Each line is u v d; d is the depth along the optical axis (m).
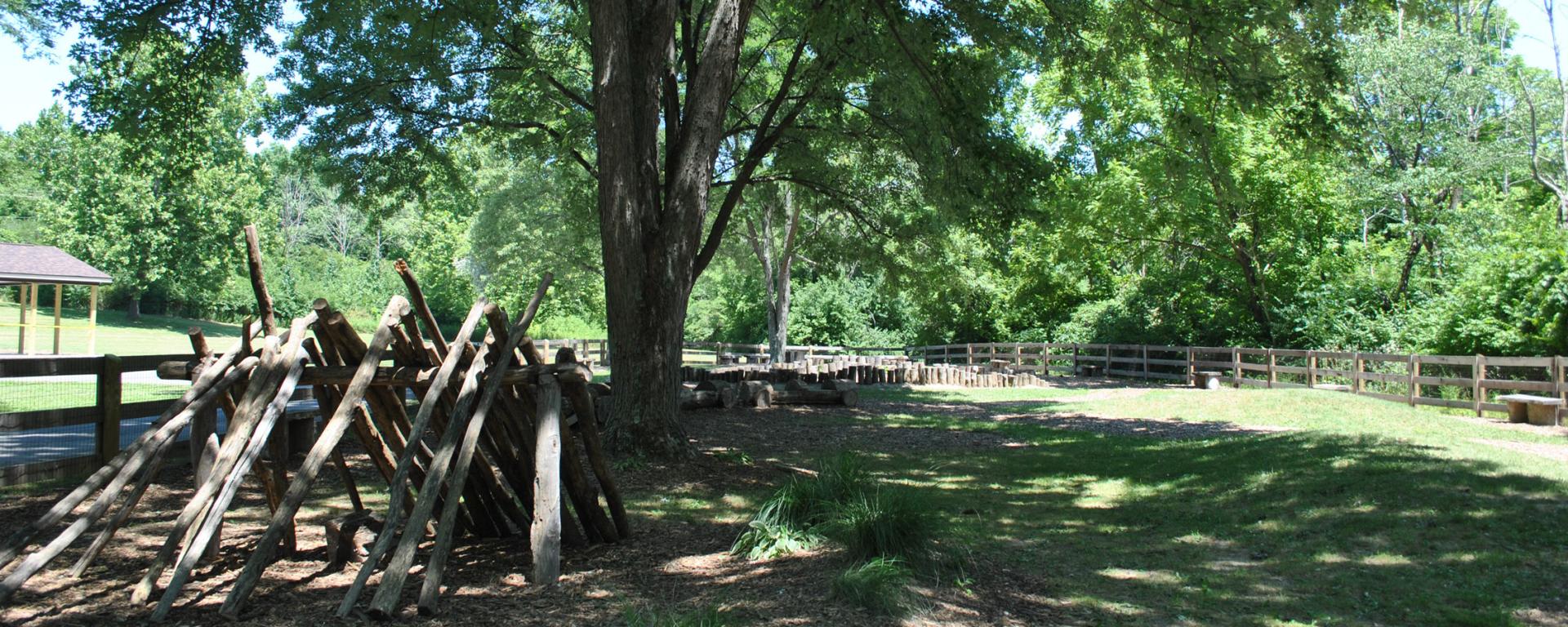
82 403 13.95
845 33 11.02
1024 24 11.73
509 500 5.84
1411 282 23.53
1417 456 8.30
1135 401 17.64
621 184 8.94
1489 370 16.64
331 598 4.56
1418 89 22.81
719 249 31.00
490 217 33.34
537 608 4.50
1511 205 23.67
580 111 14.97
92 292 27.98
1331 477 7.77
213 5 11.82
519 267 34.16
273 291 51.88
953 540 5.93
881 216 16.86
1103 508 7.80
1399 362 19.19
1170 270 27.55
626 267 9.06
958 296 31.58
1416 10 10.78
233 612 4.14
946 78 11.52
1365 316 23.28
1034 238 30.56
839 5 10.50
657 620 4.16
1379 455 8.46
